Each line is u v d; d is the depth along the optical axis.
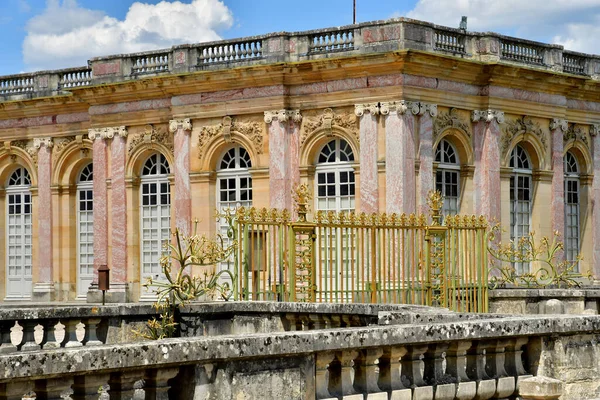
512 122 37.62
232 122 37.16
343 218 20.69
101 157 40.34
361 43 34.81
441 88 35.22
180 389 8.69
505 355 11.09
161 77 37.97
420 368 10.37
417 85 34.38
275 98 36.12
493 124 36.66
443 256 22.05
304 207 20.72
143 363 8.25
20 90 43.19
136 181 39.81
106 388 9.59
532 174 38.91
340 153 35.59
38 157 42.88
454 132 35.91
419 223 22.05
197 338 8.74
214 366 8.75
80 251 42.47
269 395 9.09
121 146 39.88
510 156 37.75
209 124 37.72
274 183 36.12
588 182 41.56
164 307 17.98
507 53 37.50
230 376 8.84
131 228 39.75
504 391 10.90
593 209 41.66
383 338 9.83
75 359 7.89
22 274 43.81
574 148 41.06
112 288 39.91
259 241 20.53
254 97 36.62
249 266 22.00
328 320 17.16
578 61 40.97
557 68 39.31
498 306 23.17
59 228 42.56
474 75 36.19
